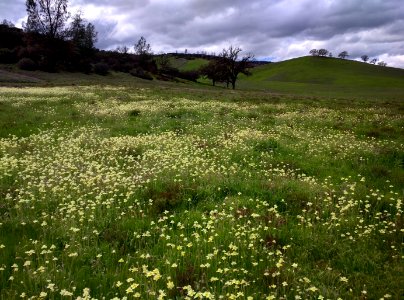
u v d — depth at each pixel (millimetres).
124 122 23203
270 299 5742
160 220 8617
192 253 7457
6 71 74188
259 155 15266
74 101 33688
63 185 11352
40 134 19484
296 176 13156
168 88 62875
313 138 18891
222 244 7820
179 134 19750
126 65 112625
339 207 9852
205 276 6695
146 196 10641
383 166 13922
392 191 11164
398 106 36469
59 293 6105
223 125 22156
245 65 101625
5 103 30859
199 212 9469
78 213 9211
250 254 7555
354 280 6832
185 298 5891
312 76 159500
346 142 17406
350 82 135625
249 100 41188
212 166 13219
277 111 29938
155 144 16891
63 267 6809
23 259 7055
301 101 41312
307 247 7910
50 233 8172
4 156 14484
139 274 6711
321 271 6945
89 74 91688
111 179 11602
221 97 44531
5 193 10750
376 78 143375
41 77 72188
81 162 14055
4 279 6379
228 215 8828
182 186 11109
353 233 8625
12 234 8062
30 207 9680
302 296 6195
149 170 12828
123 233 8328
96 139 18281
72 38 105625
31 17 95375
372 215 9734
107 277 6648
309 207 10031
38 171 12695
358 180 12672
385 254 7633
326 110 30578
